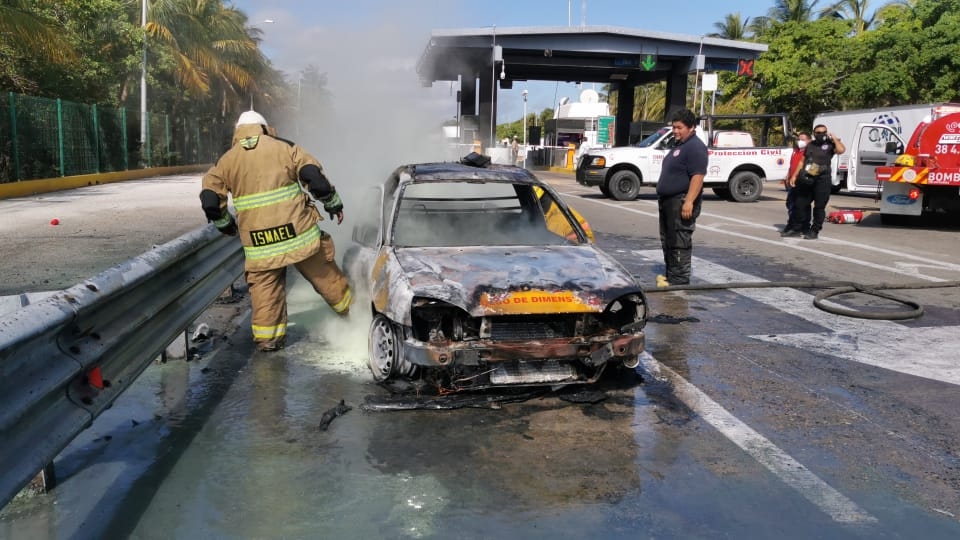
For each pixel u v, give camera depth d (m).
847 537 2.88
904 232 12.93
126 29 27.88
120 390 3.31
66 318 2.80
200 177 29.94
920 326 6.30
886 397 4.50
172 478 3.32
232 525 2.91
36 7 20.20
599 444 3.75
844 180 21.83
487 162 6.10
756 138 37.44
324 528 2.89
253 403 4.28
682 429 3.96
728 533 2.90
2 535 2.81
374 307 4.63
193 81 35.16
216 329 5.99
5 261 8.63
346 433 3.85
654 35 34.12
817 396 4.52
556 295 4.20
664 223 7.71
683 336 5.93
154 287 4.08
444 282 4.22
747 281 8.30
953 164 12.61
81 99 25.98
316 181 5.09
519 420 4.06
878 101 32.25
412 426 3.96
